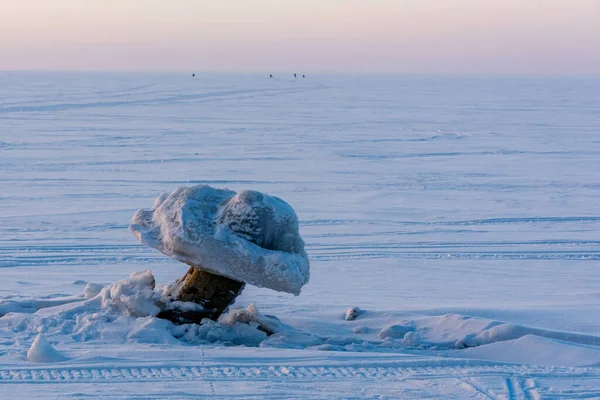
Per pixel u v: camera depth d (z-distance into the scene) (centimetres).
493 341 709
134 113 5422
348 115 5666
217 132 4091
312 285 1217
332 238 1639
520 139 3994
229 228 688
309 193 2244
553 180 2608
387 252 1513
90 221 1744
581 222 1883
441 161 3066
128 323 681
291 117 5359
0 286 1110
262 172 2653
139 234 699
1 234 1583
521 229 1781
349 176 2609
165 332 668
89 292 820
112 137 3697
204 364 563
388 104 7369
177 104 6725
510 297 1127
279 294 1113
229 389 504
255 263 675
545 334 719
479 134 4247
